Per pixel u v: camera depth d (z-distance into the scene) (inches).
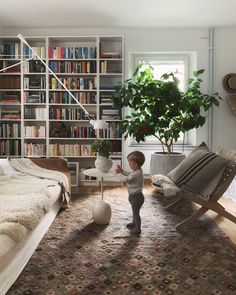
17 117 174.6
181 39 179.2
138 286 66.6
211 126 180.5
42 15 158.9
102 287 66.1
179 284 67.6
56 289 65.0
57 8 149.1
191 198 103.1
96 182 173.8
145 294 63.5
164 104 147.5
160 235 97.0
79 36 171.5
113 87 173.0
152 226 105.3
